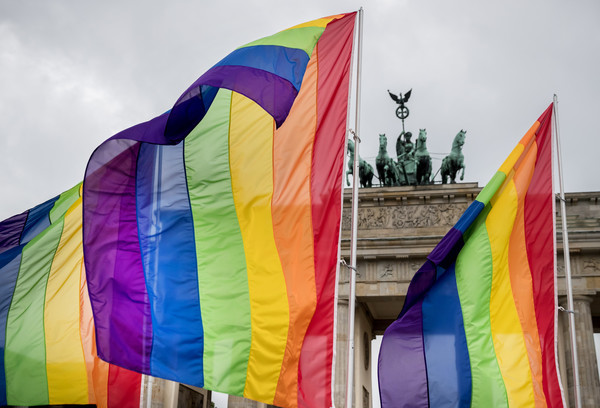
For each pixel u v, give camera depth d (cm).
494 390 2331
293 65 2078
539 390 2384
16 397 2358
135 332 2108
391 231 7212
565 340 6606
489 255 2503
